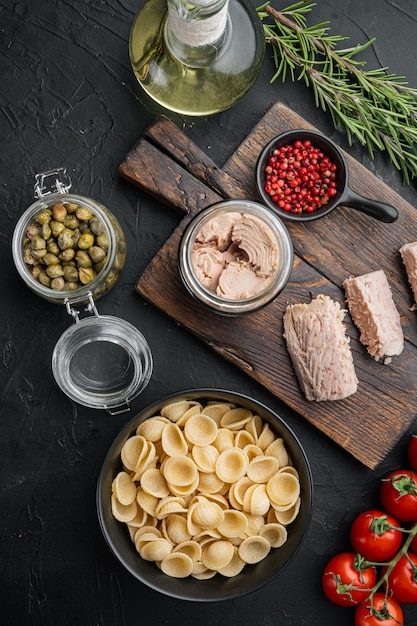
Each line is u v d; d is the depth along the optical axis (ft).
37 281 1.92
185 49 1.80
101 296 2.05
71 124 2.09
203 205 2.02
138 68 1.95
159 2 1.86
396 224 2.06
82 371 2.02
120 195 2.09
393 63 2.15
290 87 2.11
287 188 2.02
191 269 1.88
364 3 2.14
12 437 2.07
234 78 1.91
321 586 2.09
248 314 1.95
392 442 2.04
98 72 2.09
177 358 2.09
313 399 2.01
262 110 2.11
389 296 2.01
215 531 1.95
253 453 1.99
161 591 1.88
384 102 2.05
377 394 2.05
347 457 2.10
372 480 2.10
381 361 2.05
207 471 1.96
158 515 1.94
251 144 2.03
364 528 1.99
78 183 2.09
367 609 2.00
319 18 2.14
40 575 2.07
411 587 2.00
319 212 2.00
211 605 2.09
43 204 1.89
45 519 2.08
